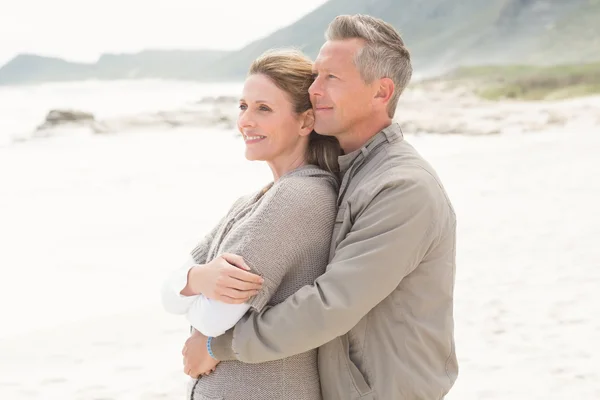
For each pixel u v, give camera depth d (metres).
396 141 2.08
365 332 1.96
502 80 52.06
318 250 2.02
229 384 2.01
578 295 5.43
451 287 2.03
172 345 4.61
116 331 4.86
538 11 109.25
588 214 8.68
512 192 10.55
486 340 4.53
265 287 1.93
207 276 1.93
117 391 3.86
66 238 8.44
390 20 139.25
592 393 3.72
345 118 2.08
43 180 14.45
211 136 26.25
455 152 17.25
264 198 2.04
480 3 130.62
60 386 3.91
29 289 6.13
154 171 15.45
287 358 2.00
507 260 6.53
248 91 2.15
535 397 3.69
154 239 8.33
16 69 129.38
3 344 4.57
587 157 14.89
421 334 1.95
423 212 1.90
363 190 1.95
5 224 9.44
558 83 48.81
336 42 2.07
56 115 28.05
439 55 113.12
